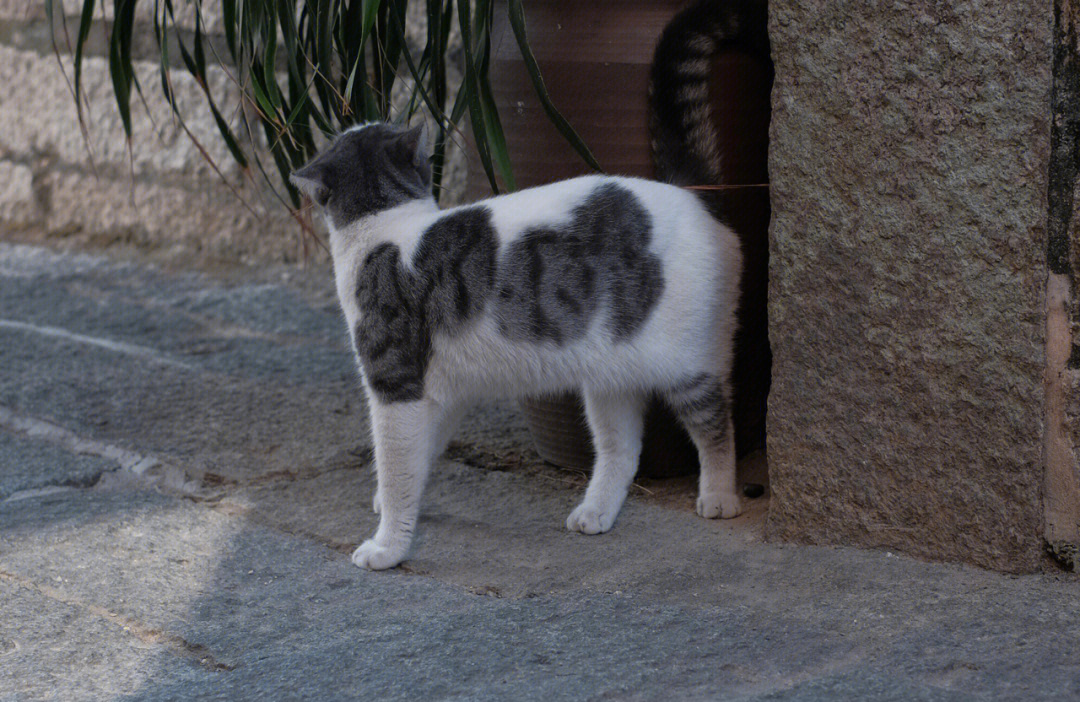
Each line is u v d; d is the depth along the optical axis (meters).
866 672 2.96
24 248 8.79
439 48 4.33
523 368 3.90
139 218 8.67
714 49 4.05
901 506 3.66
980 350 3.43
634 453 4.32
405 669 3.08
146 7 7.99
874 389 3.62
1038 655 3.01
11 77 9.02
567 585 3.68
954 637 3.14
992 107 3.26
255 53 4.38
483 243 3.82
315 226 7.98
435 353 3.89
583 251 3.81
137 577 3.79
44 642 3.33
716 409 4.14
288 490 4.62
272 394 5.77
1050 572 3.50
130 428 5.31
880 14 3.35
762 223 4.41
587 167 4.25
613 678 2.98
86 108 8.66
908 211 3.44
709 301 3.98
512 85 4.30
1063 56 3.17
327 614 3.51
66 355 6.35
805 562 3.71
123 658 3.25
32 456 4.98
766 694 2.83
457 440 5.23
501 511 4.38
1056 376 3.37
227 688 3.03
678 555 3.87
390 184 3.95
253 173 8.05
